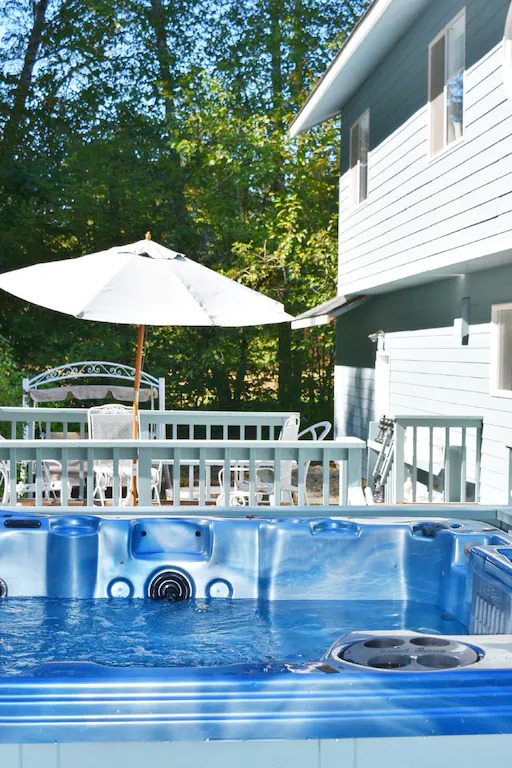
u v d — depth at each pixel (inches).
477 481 336.2
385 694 79.9
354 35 412.5
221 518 172.4
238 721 78.2
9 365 445.7
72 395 338.0
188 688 79.3
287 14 852.0
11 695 78.3
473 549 145.9
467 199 324.8
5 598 166.6
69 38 832.3
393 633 98.0
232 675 80.7
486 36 308.7
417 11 375.9
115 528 169.0
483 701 80.3
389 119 426.9
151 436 311.0
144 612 159.2
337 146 758.5
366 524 168.1
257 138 743.1
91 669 82.4
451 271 357.1
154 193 785.6
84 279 234.5
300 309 775.7
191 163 781.9
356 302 514.0
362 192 491.2
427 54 370.9
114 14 842.8
